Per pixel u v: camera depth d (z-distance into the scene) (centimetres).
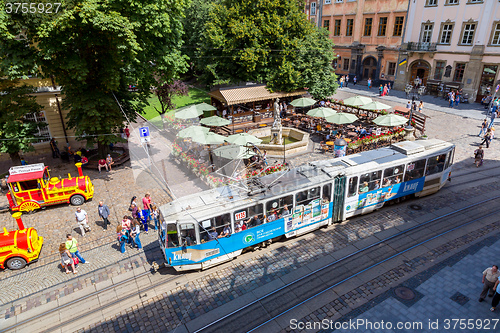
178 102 4203
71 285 1278
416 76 4444
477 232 1533
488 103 3638
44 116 2627
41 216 1781
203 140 2195
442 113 3447
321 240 1518
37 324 1105
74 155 2448
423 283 1219
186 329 1063
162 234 1295
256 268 1343
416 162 1748
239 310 1132
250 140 2131
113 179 2212
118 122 2227
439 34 4022
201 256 1300
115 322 1101
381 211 1756
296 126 3089
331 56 3494
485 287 1088
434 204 1805
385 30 4566
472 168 2238
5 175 2145
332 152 2512
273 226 1429
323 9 5306
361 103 2903
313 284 1242
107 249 1495
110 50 1883
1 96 2003
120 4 1766
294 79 3338
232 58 3391
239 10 3375
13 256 1350
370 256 1393
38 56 1753
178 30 2316
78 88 2058
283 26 3353
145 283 1280
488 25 3566
